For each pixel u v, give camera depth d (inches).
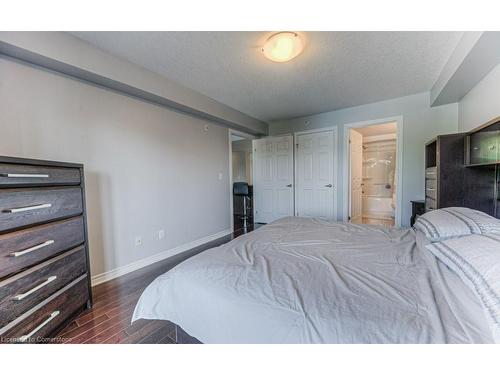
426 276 38.7
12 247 46.3
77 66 73.9
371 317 29.1
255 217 195.3
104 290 82.5
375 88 117.6
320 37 73.5
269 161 186.1
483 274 31.9
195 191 136.1
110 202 93.0
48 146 75.0
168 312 44.1
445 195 88.2
